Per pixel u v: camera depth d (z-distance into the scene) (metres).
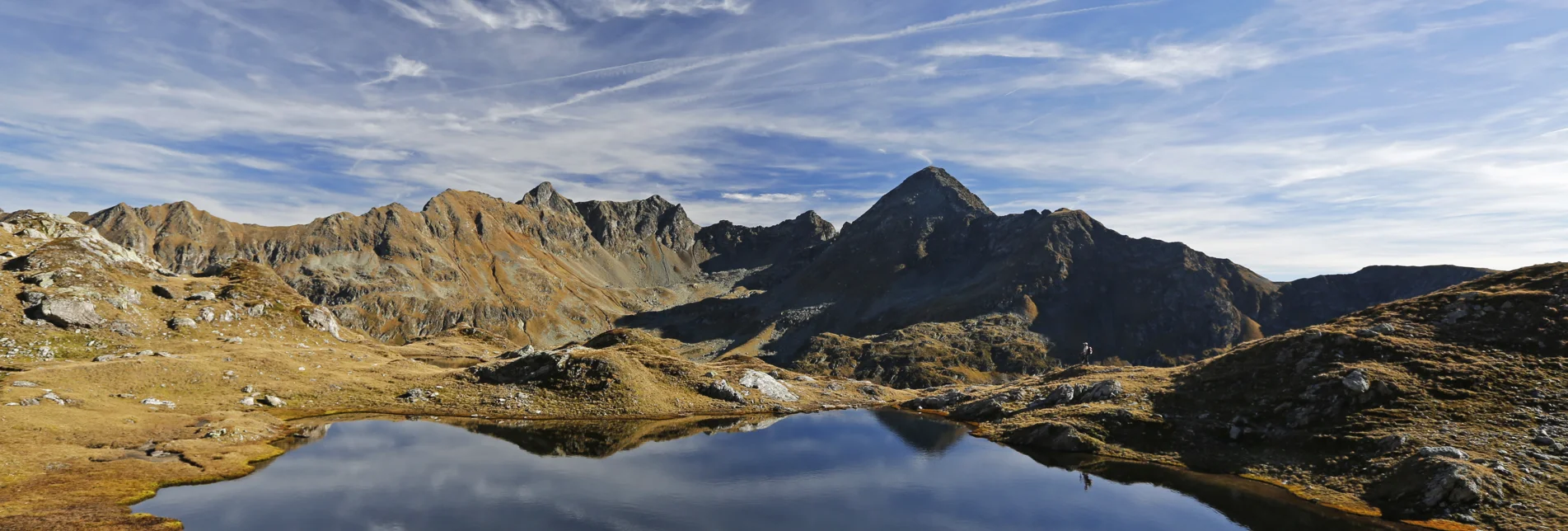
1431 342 76.75
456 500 57.56
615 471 70.25
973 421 107.69
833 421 111.50
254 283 157.38
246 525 48.69
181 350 113.06
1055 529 53.12
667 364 132.62
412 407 102.38
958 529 52.97
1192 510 57.25
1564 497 49.44
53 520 45.50
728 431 98.19
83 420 69.69
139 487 55.66
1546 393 63.56
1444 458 54.75
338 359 126.50
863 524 53.91
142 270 138.38
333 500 55.94
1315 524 51.78
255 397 96.12
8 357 95.06
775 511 57.31
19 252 129.12
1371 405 68.12
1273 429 72.06
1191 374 91.31
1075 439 81.19
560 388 113.12
